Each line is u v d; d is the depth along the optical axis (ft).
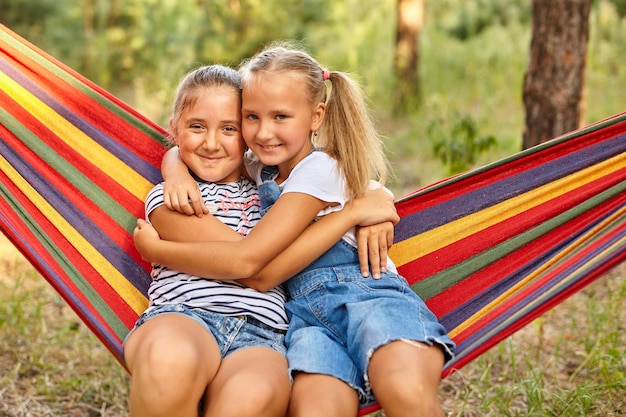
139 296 9.12
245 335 8.12
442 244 9.16
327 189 8.38
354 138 8.63
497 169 9.02
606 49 32.68
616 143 8.68
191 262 8.14
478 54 35.22
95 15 40.88
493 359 11.96
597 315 13.10
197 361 7.29
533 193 8.95
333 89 8.74
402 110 29.94
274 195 8.60
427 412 7.16
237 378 7.27
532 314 8.14
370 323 7.73
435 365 7.61
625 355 11.14
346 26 41.01
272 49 8.60
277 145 8.34
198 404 7.65
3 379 11.30
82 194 9.57
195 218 8.45
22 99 9.77
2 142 9.59
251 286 8.35
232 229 8.56
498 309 8.48
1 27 9.82
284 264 8.21
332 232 8.34
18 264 16.26
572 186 8.83
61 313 13.85
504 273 8.95
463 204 9.14
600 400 10.80
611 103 27.27
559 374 11.75
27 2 40.34
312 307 8.37
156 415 7.18
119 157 9.66
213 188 8.82
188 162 8.72
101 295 9.08
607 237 8.35
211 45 36.37
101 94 9.65
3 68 9.77
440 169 21.80
